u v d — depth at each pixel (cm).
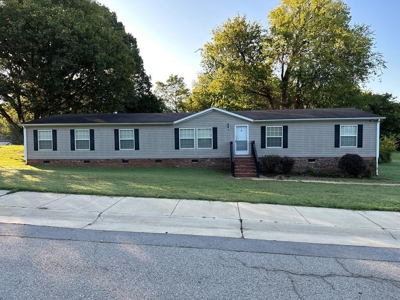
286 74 2898
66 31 1902
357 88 2795
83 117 1891
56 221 534
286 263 370
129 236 465
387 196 793
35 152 1788
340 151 1641
